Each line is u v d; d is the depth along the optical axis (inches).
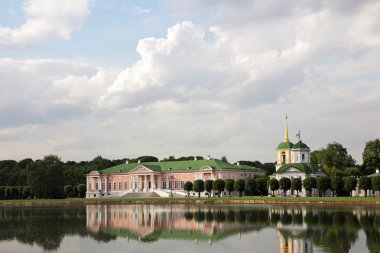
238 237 2652.6
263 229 2970.0
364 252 2080.5
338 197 6269.7
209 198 6786.4
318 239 2475.4
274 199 6082.7
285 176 7864.2
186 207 5595.5
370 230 2763.3
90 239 2687.0
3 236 2849.4
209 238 2647.6
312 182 6860.2
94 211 5103.3
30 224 3577.8
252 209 4874.5
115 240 2637.8
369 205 5142.7
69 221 3804.1
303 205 5408.5
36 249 2340.1
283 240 2480.3
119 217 4148.6
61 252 2251.5
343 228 2883.9
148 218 3983.8
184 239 2632.9
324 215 3823.8
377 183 6190.9
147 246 2400.3
